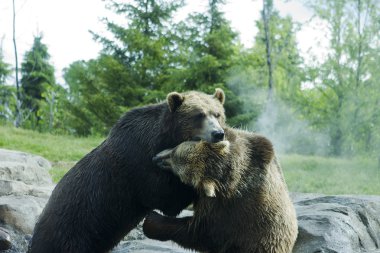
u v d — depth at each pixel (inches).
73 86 1291.8
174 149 208.1
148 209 245.1
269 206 213.9
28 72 1759.4
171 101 227.8
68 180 243.6
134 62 1214.3
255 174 213.0
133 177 232.1
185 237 220.8
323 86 1053.8
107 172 235.1
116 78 1159.0
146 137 229.8
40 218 243.8
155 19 1242.6
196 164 199.2
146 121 233.3
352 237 283.3
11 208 305.6
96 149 246.4
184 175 200.1
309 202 338.0
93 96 1123.3
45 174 417.1
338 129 1005.2
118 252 283.0
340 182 624.4
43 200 335.9
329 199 335.9
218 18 1083.3
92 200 236.2
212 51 1051.3
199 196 216.2
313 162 805.2
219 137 214.1
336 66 1007.6
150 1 1237.7
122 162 232.5
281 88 1170.0
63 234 235.1
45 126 1269.7
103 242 242.7
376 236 309.1
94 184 236.5
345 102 1001.5
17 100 1304.1
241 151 210.8
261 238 211.9
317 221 284.5
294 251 270.2
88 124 1218.0
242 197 210.1
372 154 953.5
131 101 1154.7
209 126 221.6
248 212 210.8
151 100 1104.2
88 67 1226.6
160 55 1171.9
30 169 396.2
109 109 1130.7
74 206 237.0
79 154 719.7
